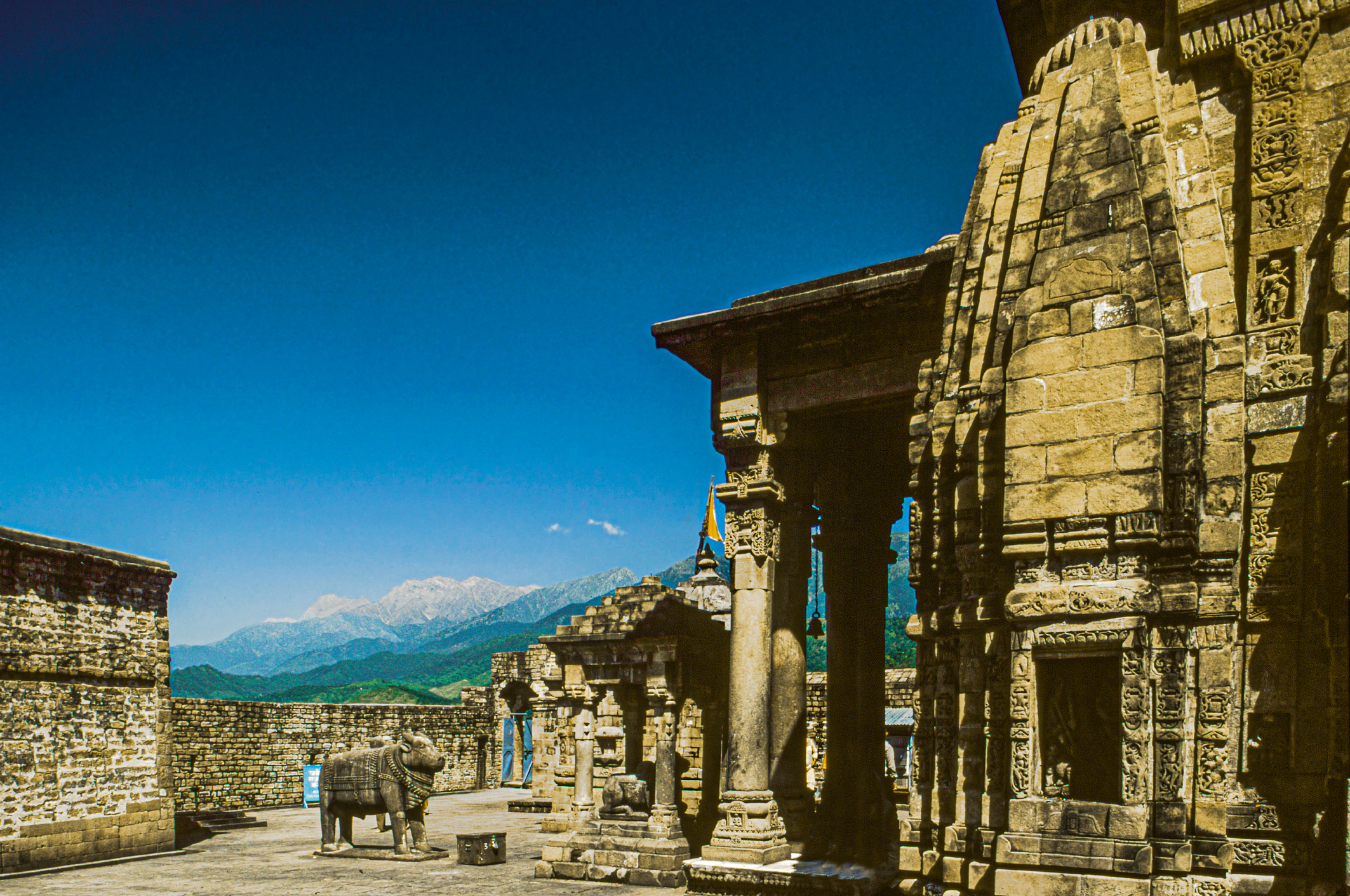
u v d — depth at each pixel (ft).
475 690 144.97
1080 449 23.89
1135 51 26.45
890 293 42.16
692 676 53.98
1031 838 22.90
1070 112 26.40
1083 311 24.57
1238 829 22.16
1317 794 21.63
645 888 46.96
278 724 110.42
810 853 44.47
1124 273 24.29
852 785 51.96
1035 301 25.36
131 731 68.18
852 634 54.54
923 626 29.53
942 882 26.23
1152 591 22.43
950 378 29.48
